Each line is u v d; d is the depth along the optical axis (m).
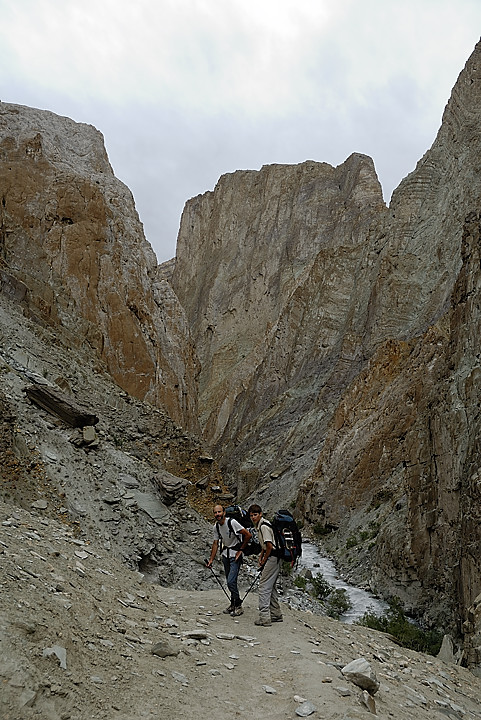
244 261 103.69
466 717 6.70
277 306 88.75
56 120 47.09
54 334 24.16
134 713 4.43
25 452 12.41
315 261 74.06
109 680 4.79
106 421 18.59
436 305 50.38
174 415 35.22
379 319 54.47
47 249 33.78
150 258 43.25
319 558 28.06
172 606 8.06
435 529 17.95
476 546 13.37
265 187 110.12
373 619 15.62
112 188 42.53
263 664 6.10
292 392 62.00
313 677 5.69
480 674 9.56
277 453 52.22
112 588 7.36
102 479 13.52
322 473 36.62
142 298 37.34
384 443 32.22
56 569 6.82
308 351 67.38
